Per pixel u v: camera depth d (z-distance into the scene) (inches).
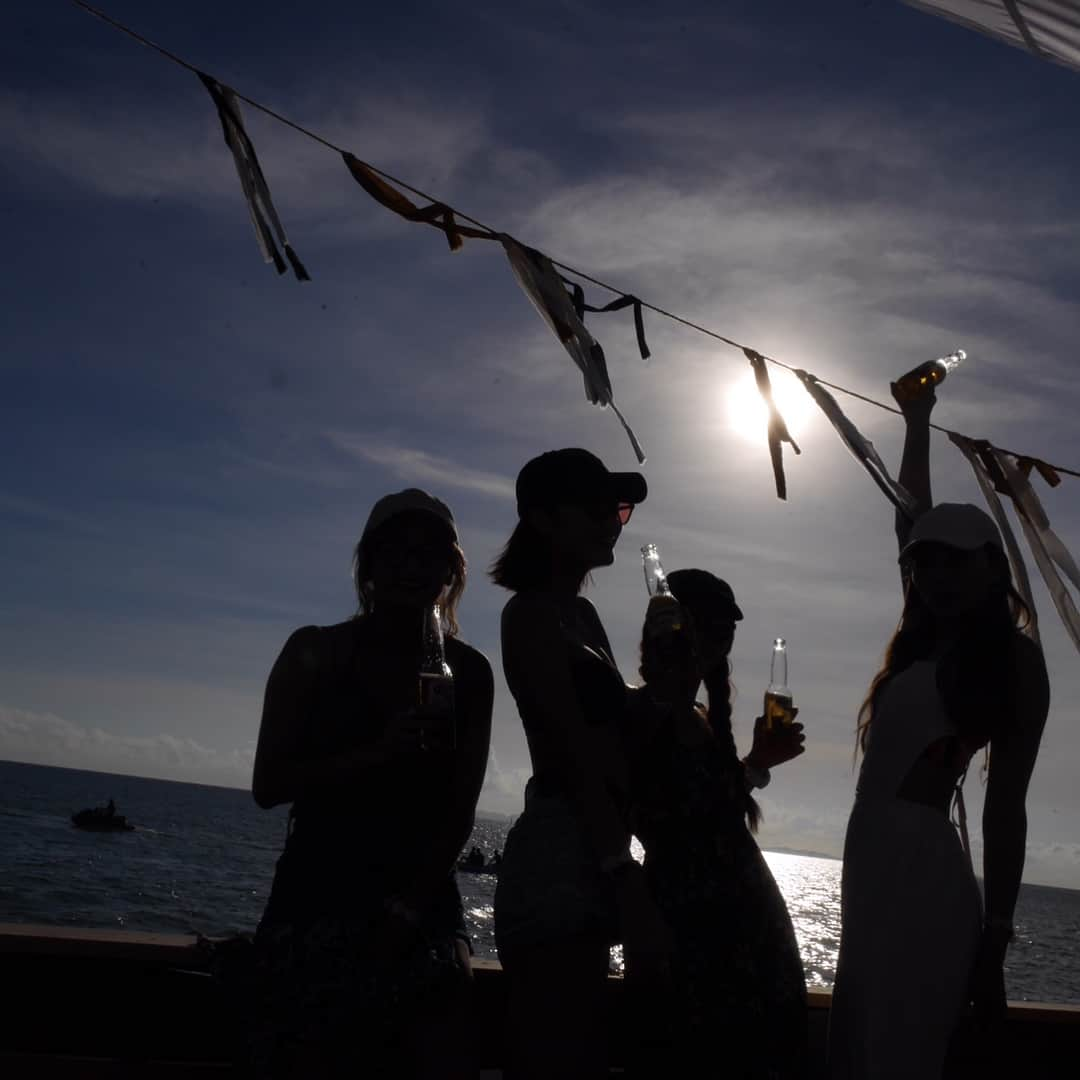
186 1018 103.1
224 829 4687.5
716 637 108.5
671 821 99.1
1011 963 2287.2
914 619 115.0
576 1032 91.2
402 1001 89.5
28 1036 99.7
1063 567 142.5
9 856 2282.2
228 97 109.4
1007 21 113.6
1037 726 102.4
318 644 98.4
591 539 103.8
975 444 143.2
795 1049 97.8
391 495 103.0
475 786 98.3
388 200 116.6
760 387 130.6
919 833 103.1
